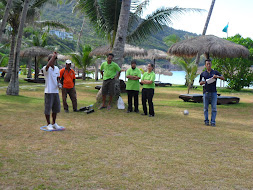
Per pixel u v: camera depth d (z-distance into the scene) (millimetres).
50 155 3799
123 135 5184
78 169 3305
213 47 13719
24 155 3744
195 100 11836
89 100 11477
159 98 13891
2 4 16719
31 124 5816
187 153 4125
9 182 2846
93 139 4793
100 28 13406
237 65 19828
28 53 20484
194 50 13961
